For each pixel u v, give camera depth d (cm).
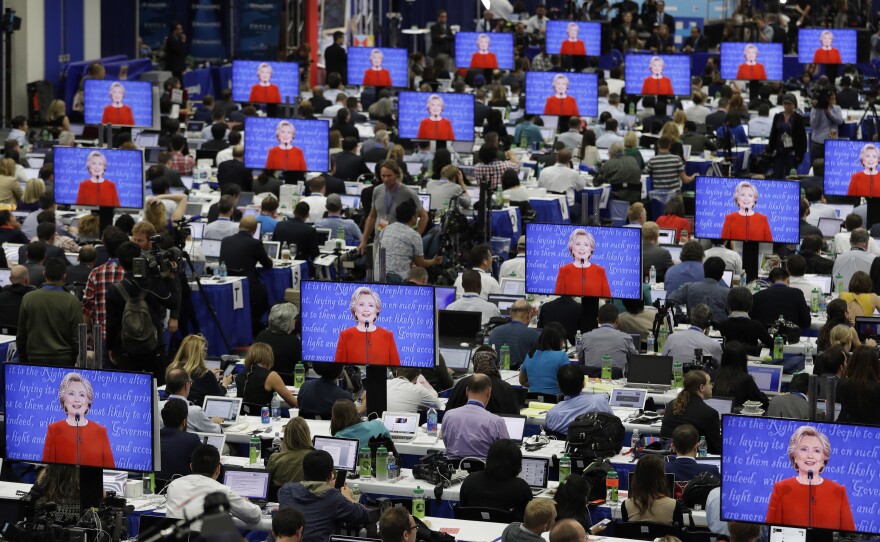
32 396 1273
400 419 1591
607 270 1956
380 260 1755
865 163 2712
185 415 1428
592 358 1839
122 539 1255
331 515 1248
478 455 1480
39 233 2231
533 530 1177
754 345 1925
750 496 1120
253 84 3959
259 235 2573
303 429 1395
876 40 4812
